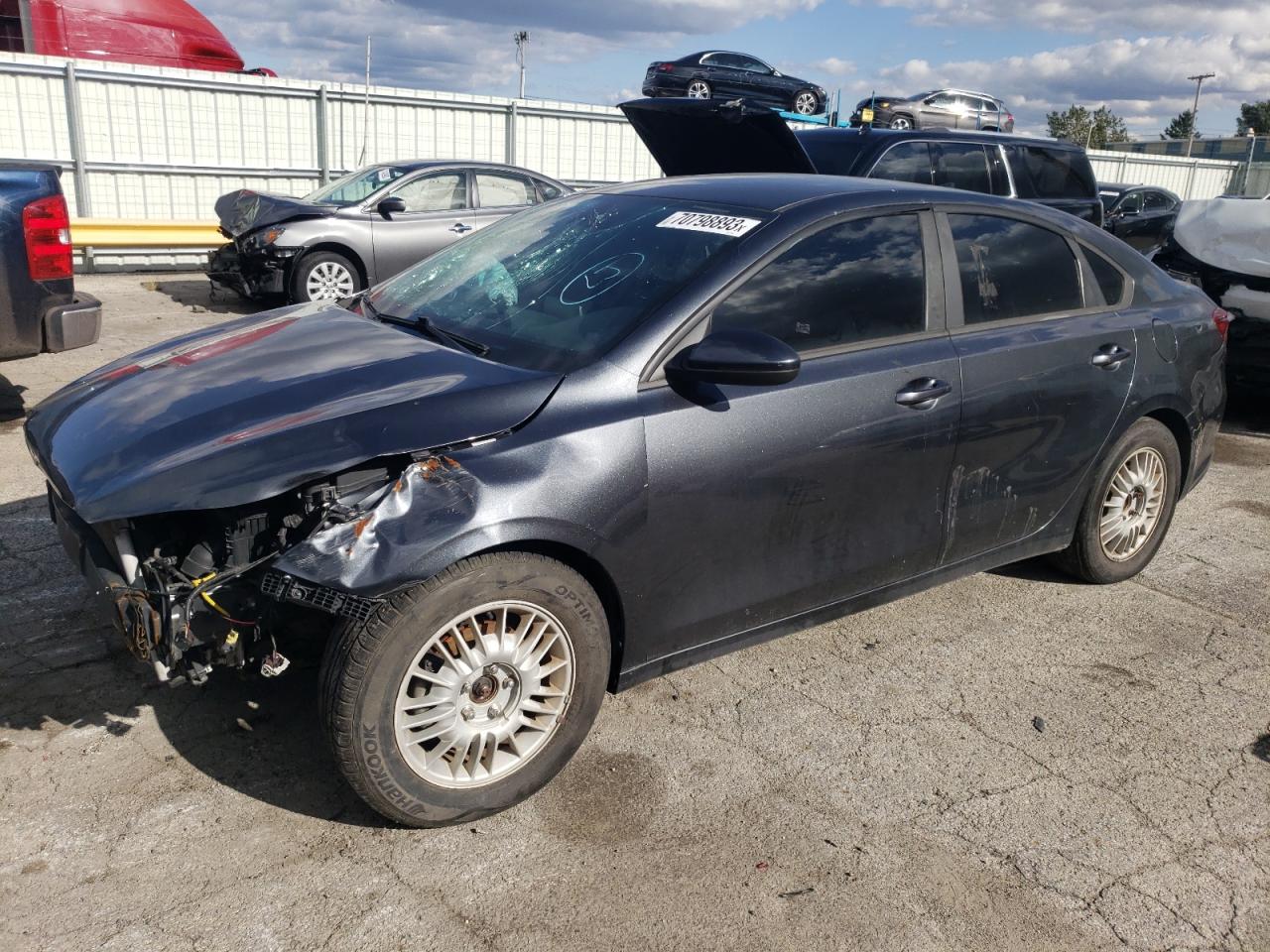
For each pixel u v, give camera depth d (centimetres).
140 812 274
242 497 243
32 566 413
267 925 237
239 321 371
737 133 543
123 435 272
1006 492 376
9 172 548
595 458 274
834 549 332
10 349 559
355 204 1047
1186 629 409
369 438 254
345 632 248
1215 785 308
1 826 265
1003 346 361
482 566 258
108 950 227
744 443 299
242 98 1441
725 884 258
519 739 281
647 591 292
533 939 237
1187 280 718
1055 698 354
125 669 342
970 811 291
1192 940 247
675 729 324
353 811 279
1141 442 420
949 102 2202
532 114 1650
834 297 327
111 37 1415
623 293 312
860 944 241
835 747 319
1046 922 250
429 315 343
